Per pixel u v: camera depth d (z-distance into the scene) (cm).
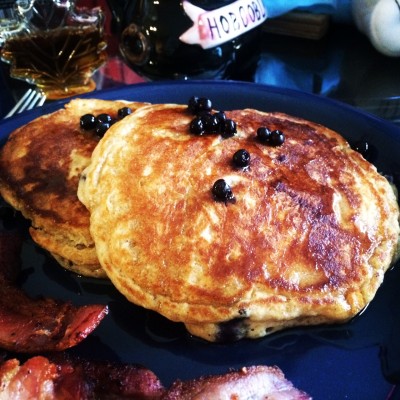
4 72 40
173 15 32
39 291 22
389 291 22
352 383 19
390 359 20
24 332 20
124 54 37
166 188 21
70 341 19
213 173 21
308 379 19
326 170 23
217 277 19
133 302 20
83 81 39
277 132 23
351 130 28
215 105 31
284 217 21
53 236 23
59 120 27
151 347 20
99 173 22
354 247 21
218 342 20
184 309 19
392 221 22
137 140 22
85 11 39
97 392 19
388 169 26
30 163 25
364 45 43
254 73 39
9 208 26
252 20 35
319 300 20
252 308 19
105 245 21
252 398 18
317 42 43
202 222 20
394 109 34
